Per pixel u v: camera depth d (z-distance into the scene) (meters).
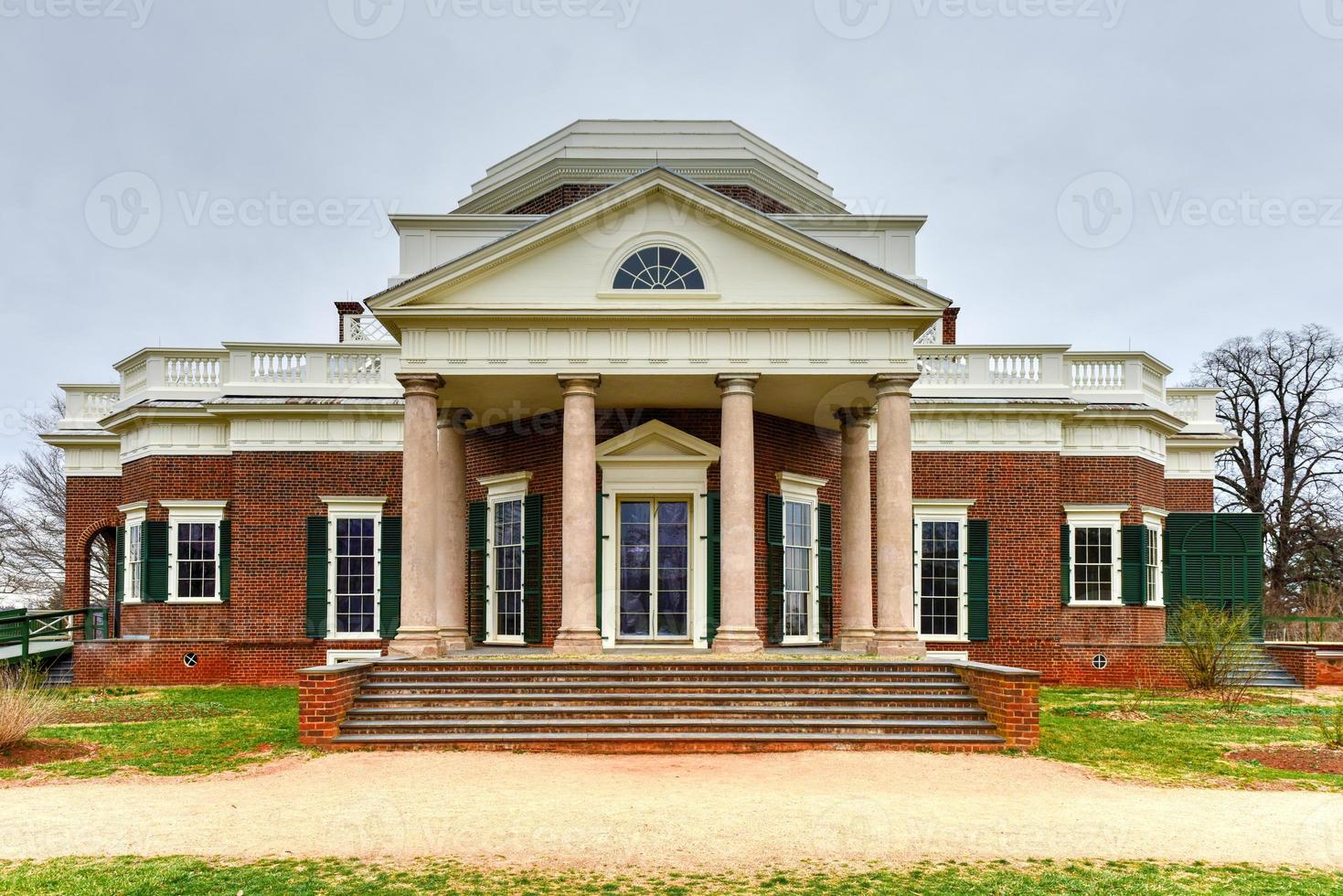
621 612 25.95
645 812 12.74
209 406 29.30
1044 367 30.91
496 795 13.71
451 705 18.78
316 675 17.59
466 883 10.09
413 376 22.38
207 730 19.11
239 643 28.64
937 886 10.08
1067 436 30.88
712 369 22.56
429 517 22.09
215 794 13.97
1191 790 14.62
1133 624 29.92
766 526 26.44
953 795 13.94
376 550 29.55
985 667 18.59
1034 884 10.14
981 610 29.58
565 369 22.45
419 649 21.41
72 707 22.38
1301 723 20.55
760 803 13.28
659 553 26.17
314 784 14.58
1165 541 31.52
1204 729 19.83
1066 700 24.19
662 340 22.69
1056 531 29.88
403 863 10.70
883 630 21.97
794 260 22.98
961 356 31.03
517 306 22.33
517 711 18.31
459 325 22.58
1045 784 14.86
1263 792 14.58
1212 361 57.62
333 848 11.26
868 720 18.14
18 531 55.06
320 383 30.73
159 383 30.98
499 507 27.91
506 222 26.73
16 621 28.05
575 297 22.92
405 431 22.39
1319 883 10.27
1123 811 13.17
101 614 35.16
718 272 23.03
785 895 9.81
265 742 17.78
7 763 16.08
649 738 17.31
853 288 22.94
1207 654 26.77
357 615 29.34
